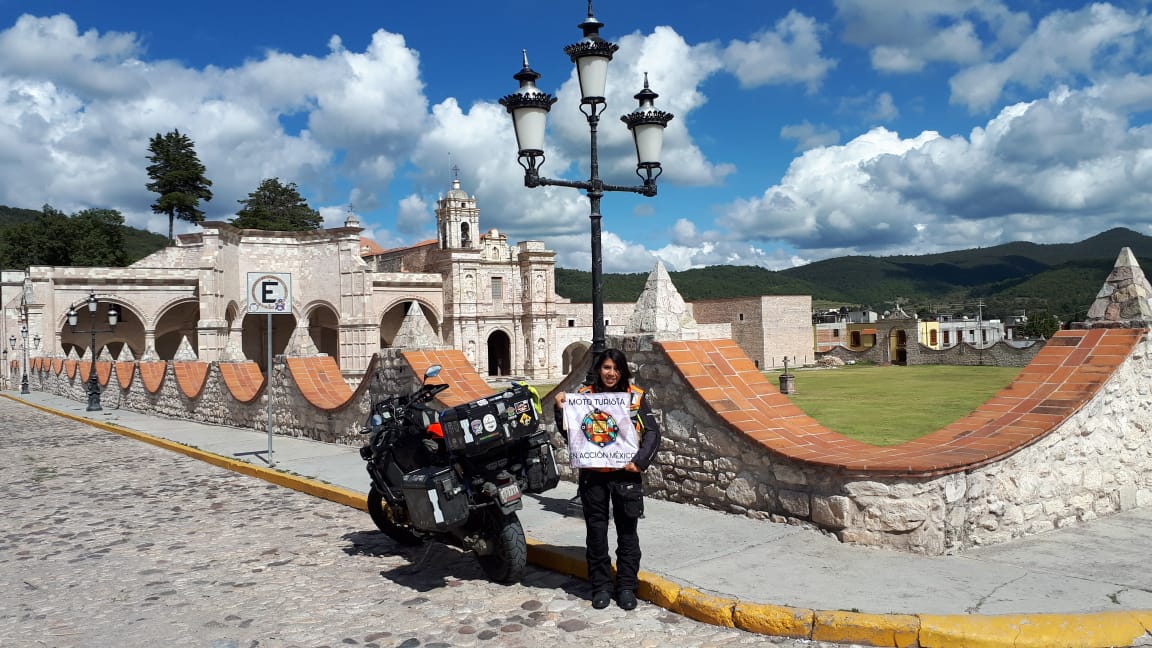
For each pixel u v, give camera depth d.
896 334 73.62
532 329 73.31
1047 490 6.19
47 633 5.02
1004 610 4.41
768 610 4.59
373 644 4.65
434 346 11.59
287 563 6.59
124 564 6.71
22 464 13.48
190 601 5.61
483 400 5.74
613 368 5.16
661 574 5.32
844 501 5.89
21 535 7.99
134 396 25.48
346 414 13.21
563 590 5.57
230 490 10.30
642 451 5.02
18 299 53.41
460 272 70.88
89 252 79.88
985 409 6.79
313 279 67.06
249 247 65.25
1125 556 5.46
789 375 37.69
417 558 6.61
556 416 5.25
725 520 6.70
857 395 34.16
